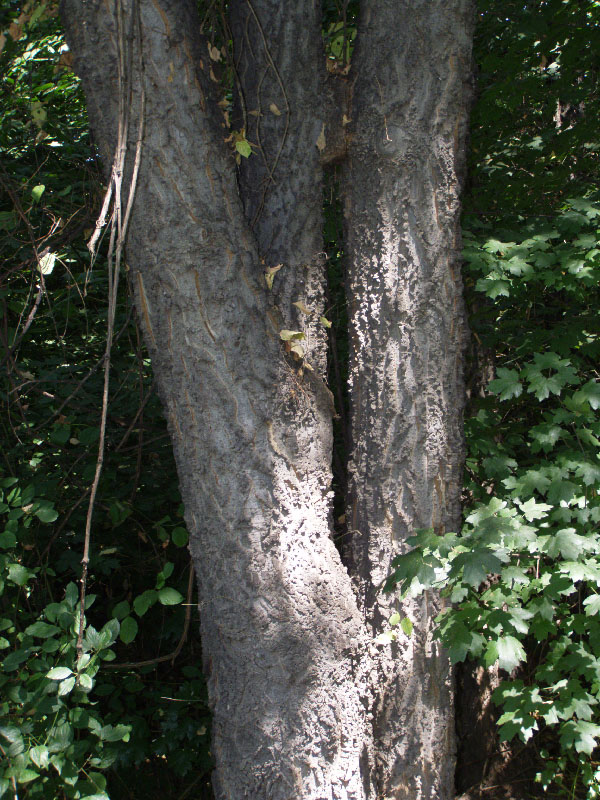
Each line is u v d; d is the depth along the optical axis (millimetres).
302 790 1969
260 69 2256
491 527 1957
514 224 3104
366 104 2152
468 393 3420
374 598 2240
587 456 2475
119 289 3533
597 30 2920
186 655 3143
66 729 2006
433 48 2092
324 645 2025
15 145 3406
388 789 2238
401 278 2164
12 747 1928
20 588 2514
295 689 1983
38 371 3084
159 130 1888
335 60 2354
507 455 2955
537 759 3291
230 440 1978
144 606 2172
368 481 2260
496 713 3291
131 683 2738
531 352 2875
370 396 2236
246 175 2309
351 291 2268
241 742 2002
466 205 3162
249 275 1966
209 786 2977
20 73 2969
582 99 3191
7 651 2393
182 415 2014
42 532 2805
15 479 2299
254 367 1970
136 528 3016
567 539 2148
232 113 2363
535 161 3273
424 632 2223
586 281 2512
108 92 1923
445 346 2195
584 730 2416
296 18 2227
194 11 1944
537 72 3252
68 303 3029
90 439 2592
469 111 2197
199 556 2072
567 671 2572
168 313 1962
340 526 2557
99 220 1857
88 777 2113
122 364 3180
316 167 2254
